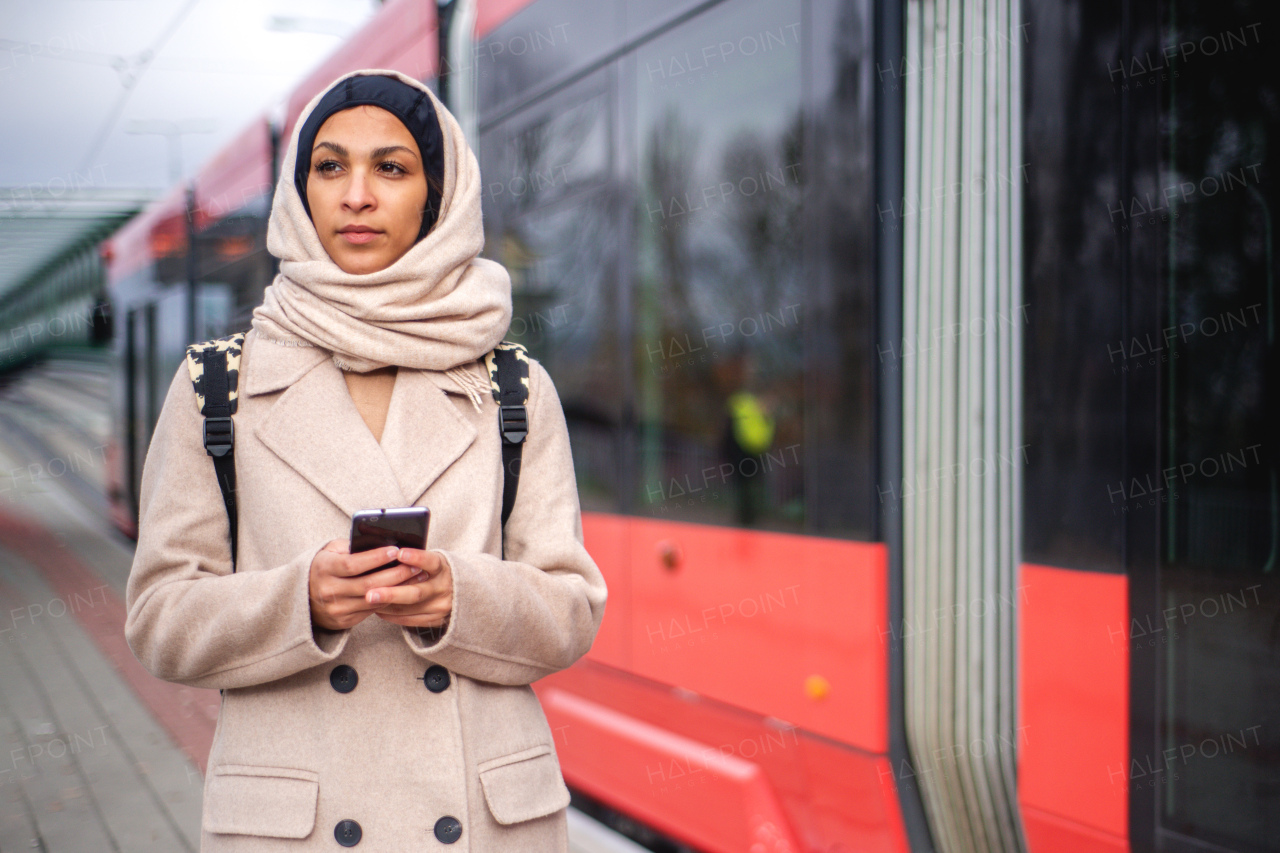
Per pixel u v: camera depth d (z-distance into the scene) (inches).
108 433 394.0
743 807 103.4
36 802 147.5
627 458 118.5
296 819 45.9
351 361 50.9
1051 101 81.7
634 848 122.2
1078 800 78.8
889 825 89.8
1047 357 81.4
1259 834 68.8
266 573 45.7
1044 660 81.2
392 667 48.8
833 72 94.5
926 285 89.1
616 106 118.8
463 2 148.2
